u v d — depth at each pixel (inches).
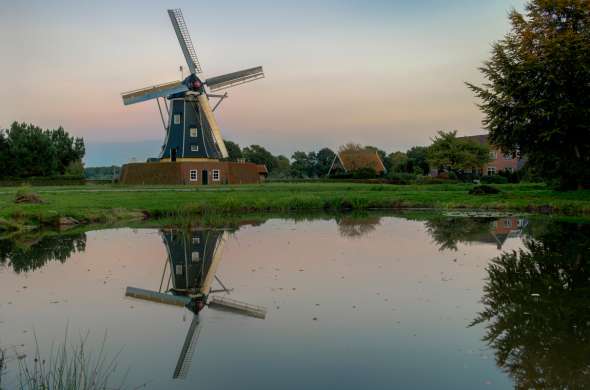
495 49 1312.7
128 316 347.9
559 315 342.0
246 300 380.8
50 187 1932.8
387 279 446.0
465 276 456.1
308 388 236.2
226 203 1123.3
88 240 698.2
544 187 1643.7
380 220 959.6
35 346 290.5
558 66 1177.4
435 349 283.1
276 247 626.8
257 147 4124.0
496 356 272.5
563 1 1189.1
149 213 1010.7
